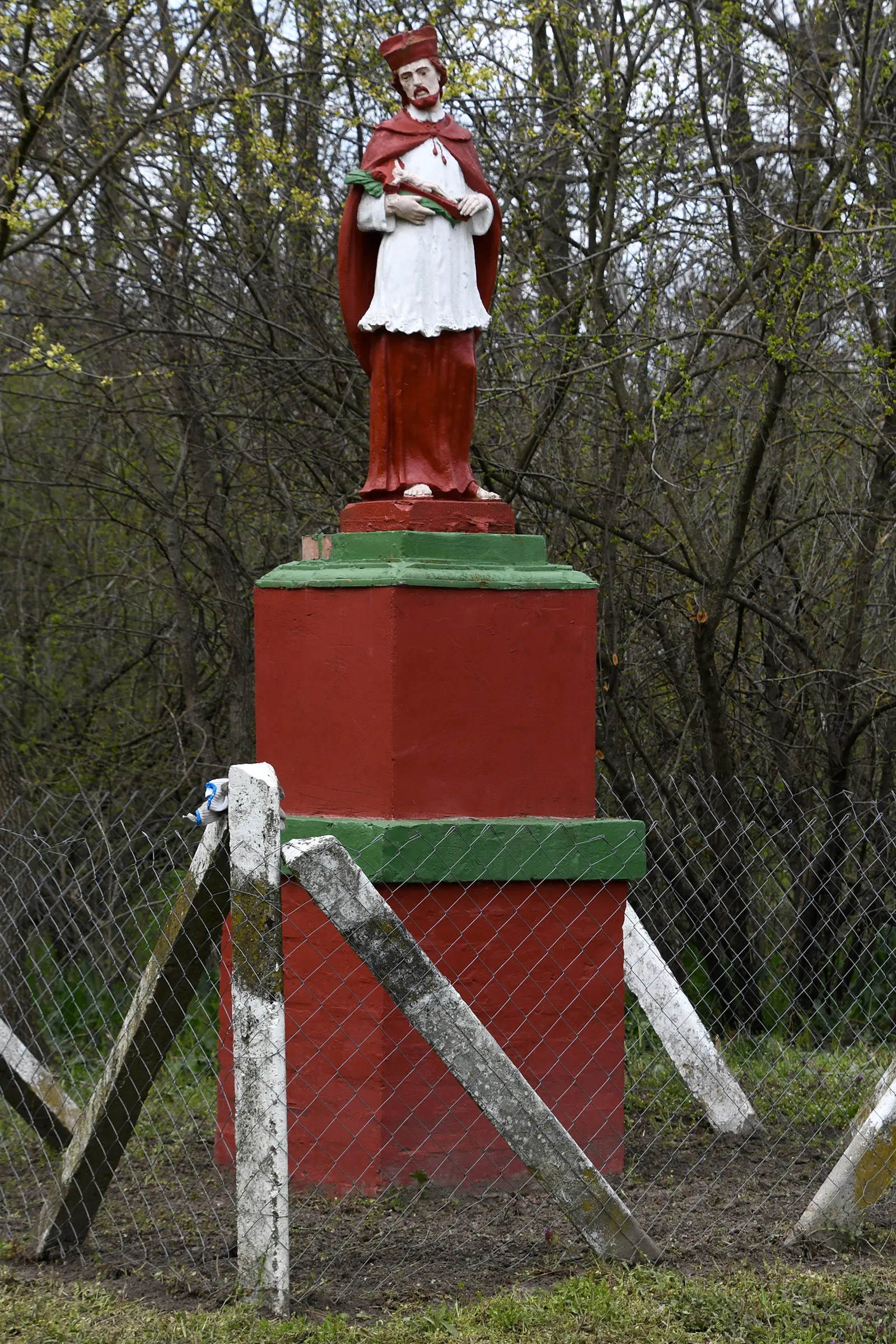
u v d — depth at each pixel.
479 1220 5.32
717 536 11.09
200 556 12.90
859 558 10.62
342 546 6.10
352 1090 5.60
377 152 6.01
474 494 6.19
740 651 11.35
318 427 10.68
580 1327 4.24
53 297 11.72
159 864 11.16
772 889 10.16
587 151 10.61
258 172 10.53
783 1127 6.91
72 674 13.58
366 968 5.57
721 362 10.87
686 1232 5.21
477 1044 4.55
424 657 5.70
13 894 8.08
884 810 9.91
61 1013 8.28
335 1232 5.19
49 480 13.02
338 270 6.30
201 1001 7.22
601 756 10.59
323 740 5.97
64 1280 4.89
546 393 10.45
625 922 7.01
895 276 9.86
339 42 10.31
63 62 9.04
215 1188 5.93
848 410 10.63
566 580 6.00
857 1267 4.86
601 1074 5.91
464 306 6.10
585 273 10.83
